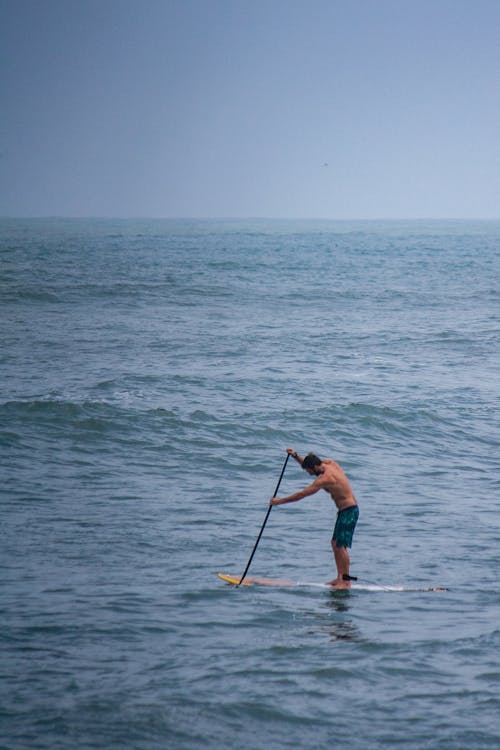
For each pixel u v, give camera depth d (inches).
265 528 1876.2
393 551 1731.1
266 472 2394.2
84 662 1139.3
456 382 3853.3
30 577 1497.3
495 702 1038.4
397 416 3080.7
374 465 2503.7
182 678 1093.8
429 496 2172.7
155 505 2014.0
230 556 1673.2
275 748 926.4
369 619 1337.4
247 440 2726.4
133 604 1376.7
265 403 3277.6
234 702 1026.7
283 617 1337.4
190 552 1686.8
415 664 1152.8
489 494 2207.2
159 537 1772.9
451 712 1012.5
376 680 1099.3
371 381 3836.1
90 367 3998.5
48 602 1371.8
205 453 2559.1
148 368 3996.1
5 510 1920.5
